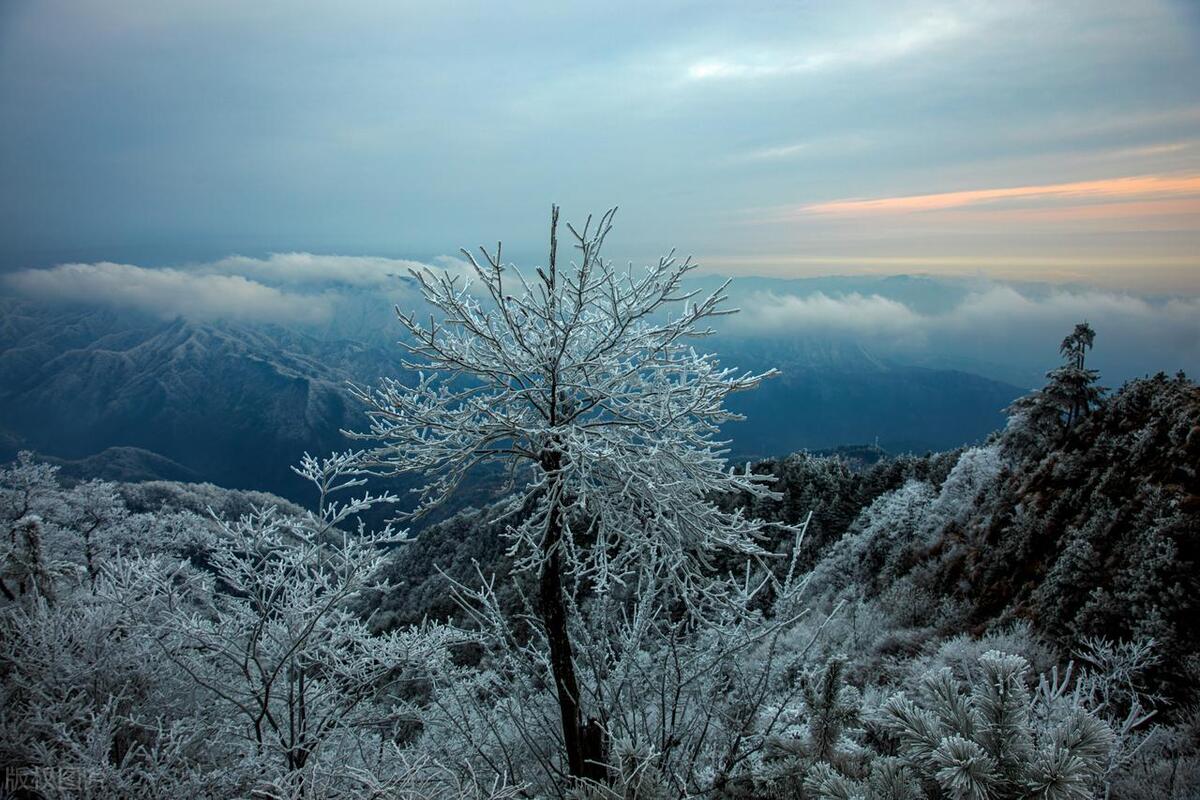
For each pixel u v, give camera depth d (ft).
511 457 16.65
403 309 14.60
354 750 21.35
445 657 20.90
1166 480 39.29
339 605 21.72
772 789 12.64
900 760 8.69
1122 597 31.76
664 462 14.82
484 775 16.34
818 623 44.52
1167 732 19.45
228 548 20.49
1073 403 62.59
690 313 15.10
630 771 12.93
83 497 55.36
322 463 20.62
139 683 20.04
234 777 16.19
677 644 15.87
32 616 20.56
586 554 16.51
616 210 13.53
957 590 49.24
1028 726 8.50
